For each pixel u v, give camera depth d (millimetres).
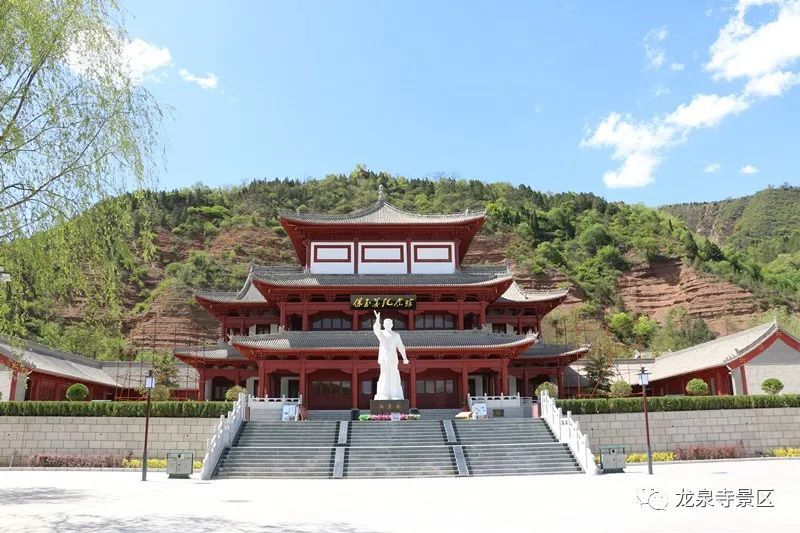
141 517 20766
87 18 21766
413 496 27156
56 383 62969
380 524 18969
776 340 58781
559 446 42812
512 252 174250
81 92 21469
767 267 178000
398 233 71250
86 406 48594
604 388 72438
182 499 26328
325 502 25078
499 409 56531
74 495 28000
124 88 22391
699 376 66000
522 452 42000
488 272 71750
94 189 21516
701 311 146125
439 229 71062
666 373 71875
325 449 41938
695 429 50062
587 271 168000
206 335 133000
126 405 48781
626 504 23109
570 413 45375
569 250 179750
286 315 68625
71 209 21094
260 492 29453
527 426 48250
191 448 48156
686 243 164250
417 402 66375
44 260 21500
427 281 67688
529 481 34094
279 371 64375
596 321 150250
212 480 36594
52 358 65625
